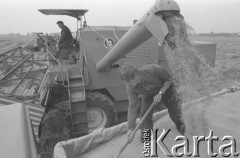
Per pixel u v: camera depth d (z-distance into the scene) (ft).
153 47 21.89
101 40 21.12
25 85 25.52
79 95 19.94
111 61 18.88
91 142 11.91
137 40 13.08
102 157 11.29
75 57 23.06
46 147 19.24
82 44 20.97
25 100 21.79
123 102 22.70
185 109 12.71
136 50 21.70
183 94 11.36
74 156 11.49
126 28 22.58
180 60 10.73
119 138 12.92
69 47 23.88
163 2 10.50
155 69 11.29
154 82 11.35
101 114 21.27
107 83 21.76
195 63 11.02
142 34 12.20
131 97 11.66
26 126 10.55
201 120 12.80
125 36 13.52
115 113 21.49
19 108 11.99
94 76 21.40
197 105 12.16
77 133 20.11
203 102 12.10
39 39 28.78
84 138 11.73
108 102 21.20
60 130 21.25
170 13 10.61
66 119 22.29
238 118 14.65
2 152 8.43
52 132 21.03
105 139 12.46
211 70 13.20
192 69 10.96
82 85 20.27
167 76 11.46
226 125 13.96
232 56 49.70
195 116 12.68
